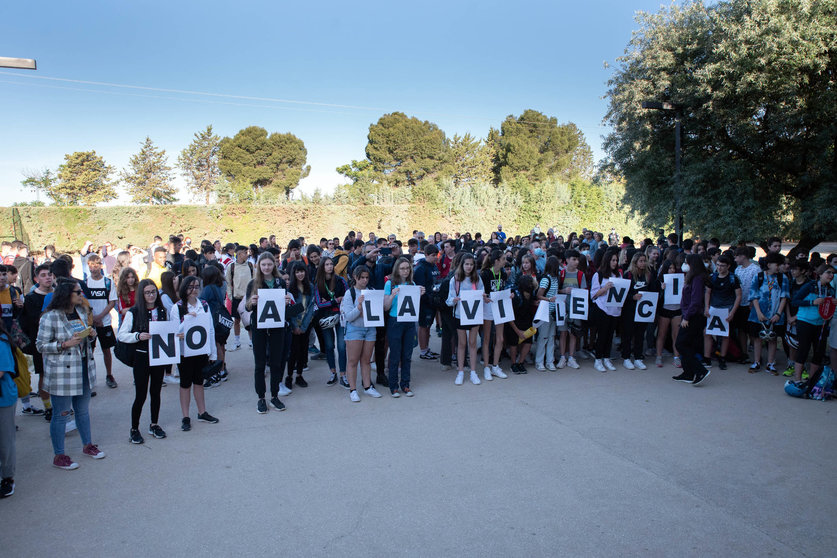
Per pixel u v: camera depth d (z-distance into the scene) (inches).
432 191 1333.7
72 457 199.8
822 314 256.5
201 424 232.7
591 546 141.8
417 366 334.3
